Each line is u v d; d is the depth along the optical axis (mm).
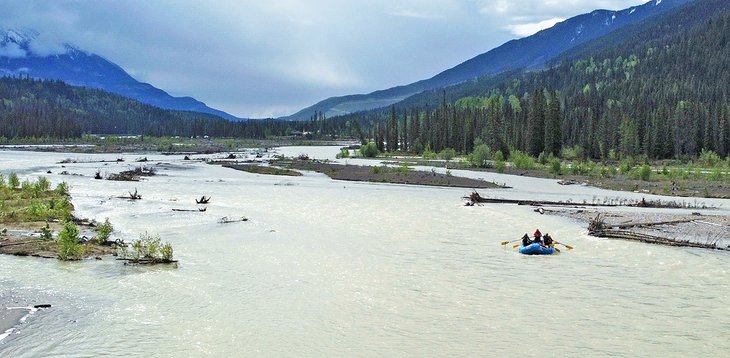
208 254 38594
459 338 24172
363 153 173125
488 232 48312
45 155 164125
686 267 36250
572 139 185000
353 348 23062
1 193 60531
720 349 23203
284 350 22750
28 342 22812
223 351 22516
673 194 81125
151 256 36094
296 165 129625
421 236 46188
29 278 31406
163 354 22047
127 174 99625
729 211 62688
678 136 161500
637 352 22859
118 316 26016
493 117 171875
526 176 109875
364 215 57562
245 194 75750
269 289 30656
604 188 89125
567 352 22797
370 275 33750
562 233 48031
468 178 101812
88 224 47656
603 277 33719
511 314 27109
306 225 51031
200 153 193875
